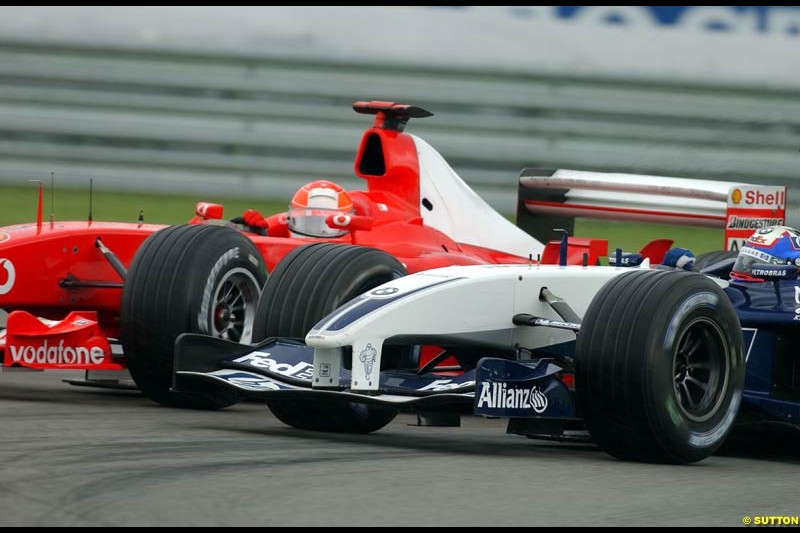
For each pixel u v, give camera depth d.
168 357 23.84
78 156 65.50
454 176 33.53
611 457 19.64
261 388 19.47
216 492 15.05
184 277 23.81
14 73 65.88
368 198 31.06
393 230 30.61
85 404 24.53
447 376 19.97
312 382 19.47
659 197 34.38
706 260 30.80
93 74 66.56
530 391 18.39
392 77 69.31
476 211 33.72
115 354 27.03
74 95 65.94
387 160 31.59
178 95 67.19
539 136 69.31
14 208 58.34
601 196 35.50
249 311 25.23
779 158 70.31
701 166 69.81
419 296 19.61
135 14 67.50
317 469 17.06
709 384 19.34
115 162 65.81
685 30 71.69
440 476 16.83
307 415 21.72
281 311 21.86
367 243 29.70
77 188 65.31
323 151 67.62
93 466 16.66
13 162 64.94
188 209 62.81
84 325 23.48
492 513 14.39
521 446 20.89
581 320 20.59
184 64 67.44
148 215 59.84
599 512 14.75
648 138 69.81
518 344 20.83
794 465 20.28
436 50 70.06
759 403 20.88
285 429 21.92
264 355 21.05
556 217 37.56
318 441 20.31
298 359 20.72
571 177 36.03
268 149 67.06
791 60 71.38
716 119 70.25
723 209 33.06
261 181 66.69
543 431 18.88
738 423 21.19
